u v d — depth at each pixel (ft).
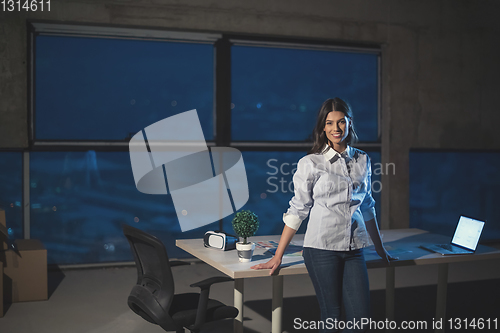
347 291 7.26
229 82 18.58
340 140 7.28
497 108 21.83
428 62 20.77
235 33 18.47
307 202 7.38
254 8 18.49
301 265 7.80
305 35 19.12
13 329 11.03
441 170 21.47
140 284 8.00
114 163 17.56
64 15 16.56
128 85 17.60
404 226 20.68
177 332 7.64
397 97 20.42
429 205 21.35
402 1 20.30
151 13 17.34
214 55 18.43
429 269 17.46
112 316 12.05
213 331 11.16
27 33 16.44
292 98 19.44
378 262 8.16
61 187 17.06
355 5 19.70
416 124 20.70
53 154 16.94
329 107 7.36
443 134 21.11
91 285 15.12
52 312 12.34
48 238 16.99
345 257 7.27
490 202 22.26
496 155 22.25
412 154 21.02
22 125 16.29
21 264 13.20
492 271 17.44
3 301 12.87
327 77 19.88
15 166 16.57
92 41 17.19
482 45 21.50
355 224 7.36
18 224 16.65
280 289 8.48
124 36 17.43
